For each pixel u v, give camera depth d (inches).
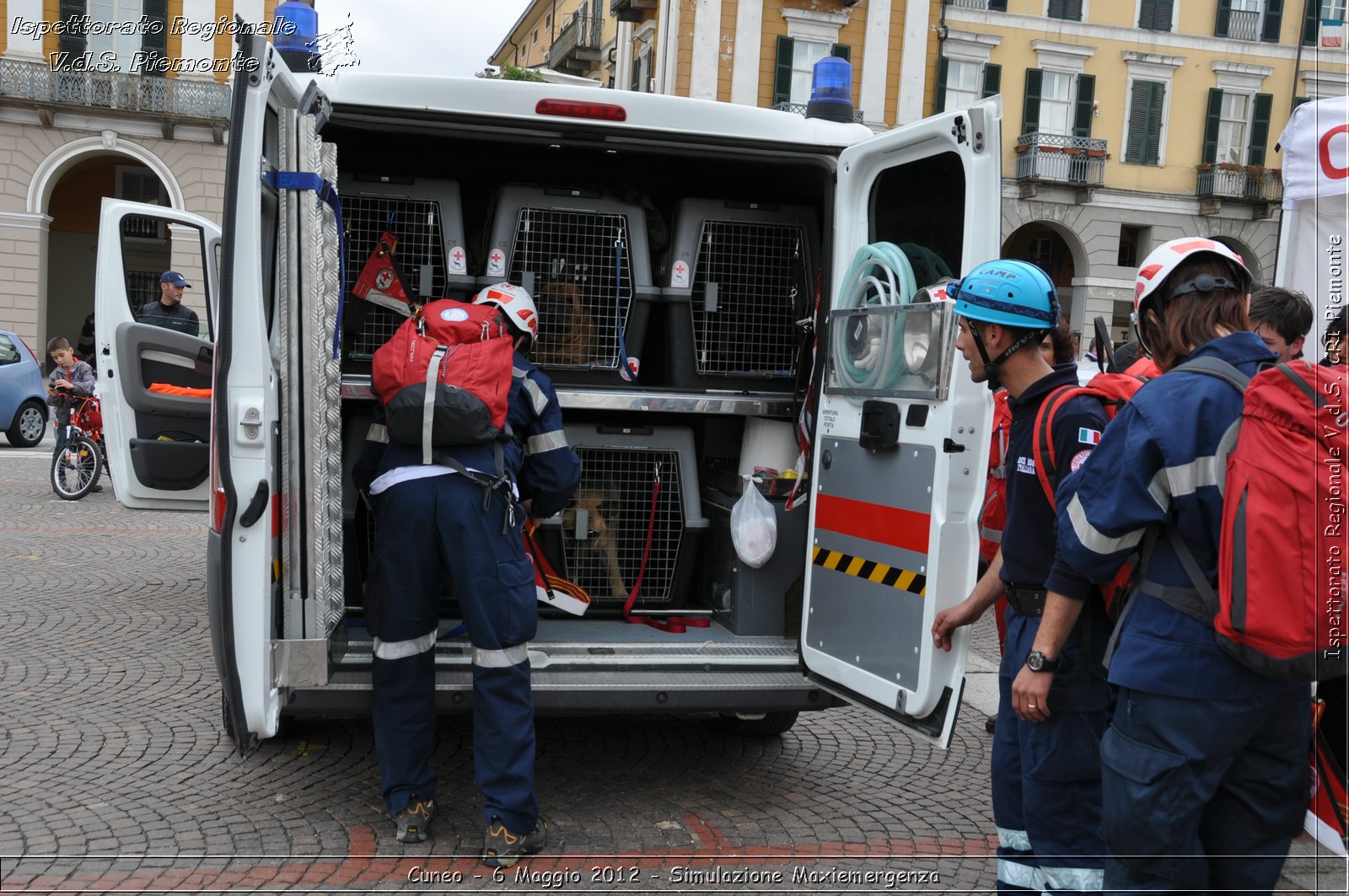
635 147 158.1
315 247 129.0
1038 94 1078.4
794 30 1002.1
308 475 129.6
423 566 134.7
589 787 161.5
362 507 179.2
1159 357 100.4
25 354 589.3
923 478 135.0
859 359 151.5
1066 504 95.9
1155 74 1096.2
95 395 420.2
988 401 132.6
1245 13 1101.7
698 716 199.9
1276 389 85.3
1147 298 99.9
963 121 132.8
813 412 165.2
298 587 129.7
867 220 159.0
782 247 194.9
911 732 136.1
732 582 178.4
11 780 154.1
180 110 937.5
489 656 133.5
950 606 131.6
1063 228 1100.5
